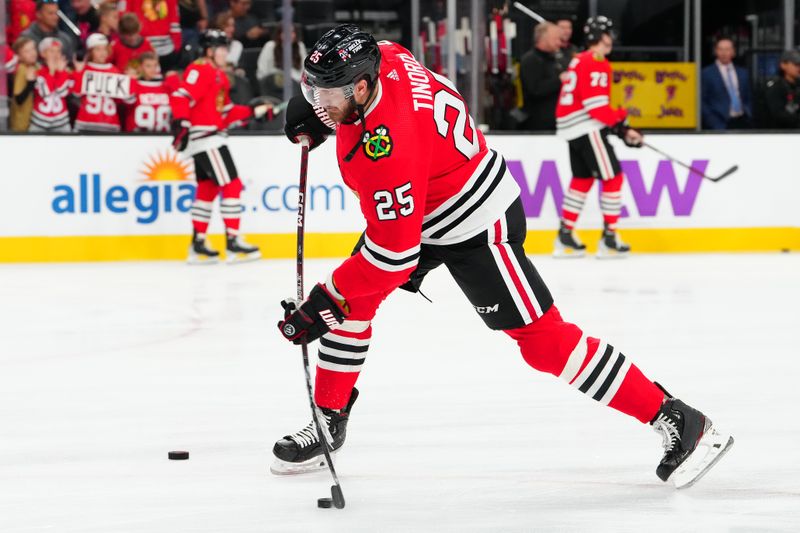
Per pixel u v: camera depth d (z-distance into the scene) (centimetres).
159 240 2527
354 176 766
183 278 2214
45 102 2517
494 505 812
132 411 1126
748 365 1358
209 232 2578
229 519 779
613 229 2548
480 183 815
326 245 2575
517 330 852
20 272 2311
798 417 1092
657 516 785
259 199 2550
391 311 1811
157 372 1326
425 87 790
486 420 1082
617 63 2800
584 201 2550
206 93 2380
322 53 733
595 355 840
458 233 818
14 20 2514
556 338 841
